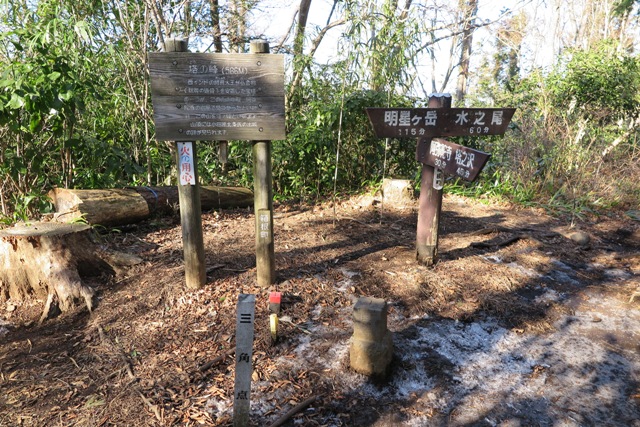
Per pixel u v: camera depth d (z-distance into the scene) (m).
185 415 2.05
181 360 2.43
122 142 5.11
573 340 2.74
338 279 3.28
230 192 5.05
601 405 2.22
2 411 2.10
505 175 6.12
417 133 3.13
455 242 4.13
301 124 5.53
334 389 2.25
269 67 2.67
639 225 5.01
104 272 3.28
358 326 2.29
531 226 4.80
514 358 2.55
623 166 6.34
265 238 3.01
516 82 8.95
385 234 4.27
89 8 4.56
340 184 5.86
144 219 4.31
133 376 2.32
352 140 5.66
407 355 2.52
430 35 5.29
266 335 2.62
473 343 2.67
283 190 5.78
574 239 4.32
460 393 2.27
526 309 3.04
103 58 4.82
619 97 7.97
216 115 2.70
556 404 2.22
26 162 3.96
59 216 3.77
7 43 3.92
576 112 7.82
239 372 1.82
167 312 2.86
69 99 3.54
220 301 2.93
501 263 3.69
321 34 6.25
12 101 3.23
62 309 2.96
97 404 2.13
